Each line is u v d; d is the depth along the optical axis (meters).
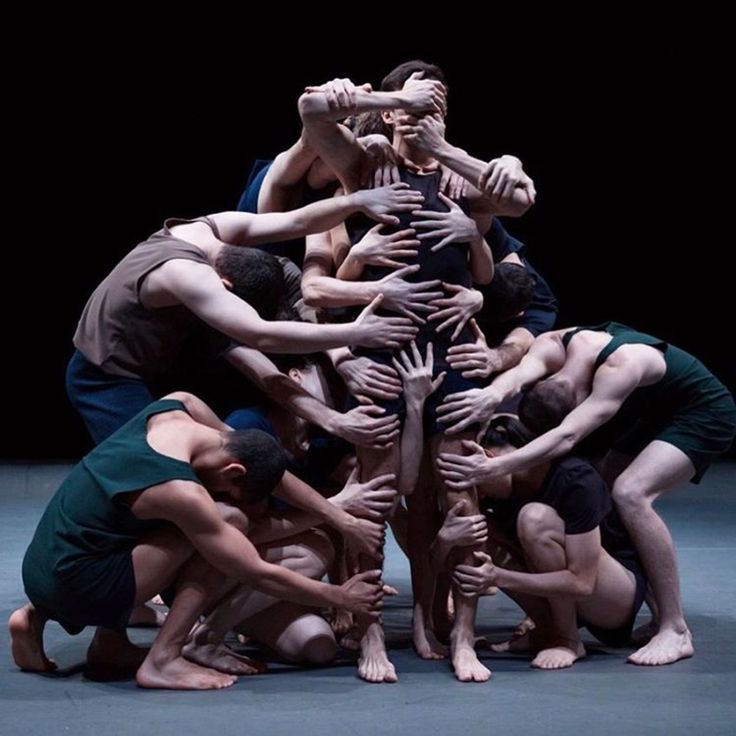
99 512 3.92
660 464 4.53
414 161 4.45
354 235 4.44
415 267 4.27
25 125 10.95
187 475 3.87
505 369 4.63
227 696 3.83
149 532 3.99
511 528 4.50
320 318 4.63
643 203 11.23
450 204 4.33
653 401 4.68
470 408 4.25
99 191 11.21
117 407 4.45
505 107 10.47
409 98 4.20
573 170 10.98
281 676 4.12
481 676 4.05
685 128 10.81
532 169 10.85
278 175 4.77
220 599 4.12
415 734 3.39
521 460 4.25
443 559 4.31
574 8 10.18
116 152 11.01
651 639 4.52
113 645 4.20
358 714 3.61
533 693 3.88
